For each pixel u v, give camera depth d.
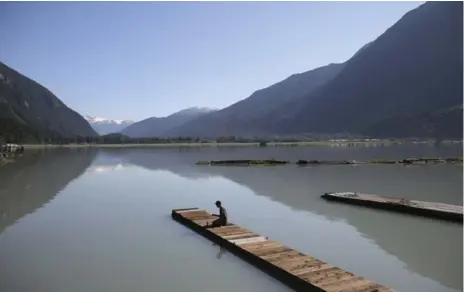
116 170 51.88
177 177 43.25
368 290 11.42
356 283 11.93
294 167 54.94
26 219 22.16
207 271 13.95
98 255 15.77
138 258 15.37
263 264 14.18
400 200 25.48
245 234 17.66
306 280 12.19
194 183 38.03
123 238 18.16
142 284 12.91
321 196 29.72
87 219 22.11
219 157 81.88
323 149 123.06
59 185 36.47
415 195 30.14
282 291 12.31
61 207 25.67
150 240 17.78
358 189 33.53
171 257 15.45
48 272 13.98
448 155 83.88
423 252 16.05
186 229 19.73
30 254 15.94
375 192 31.81
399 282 13.09
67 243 17.42
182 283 12.96
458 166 55.44
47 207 25.67
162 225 20.62
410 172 47.53
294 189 33.69
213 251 16.11
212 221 20.08
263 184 37.06
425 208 22.56
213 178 42.12
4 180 40.09
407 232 19.05
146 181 39.72
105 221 21.61
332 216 22.70
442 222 20.97
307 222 21.28
